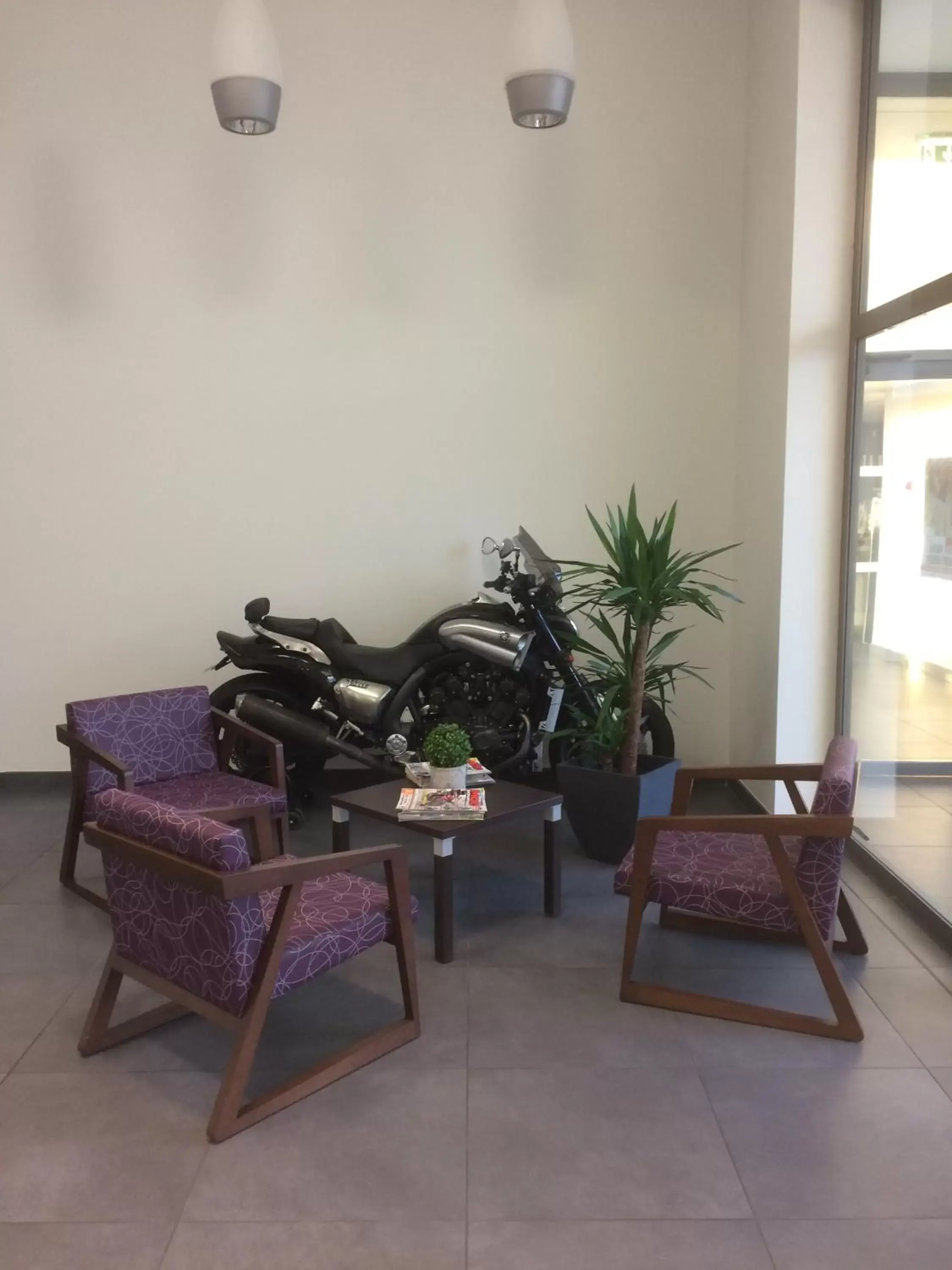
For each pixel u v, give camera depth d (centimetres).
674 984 263
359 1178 189
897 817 352
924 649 340
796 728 367
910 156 310
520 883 336
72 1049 235
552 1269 167
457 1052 232
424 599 436
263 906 230
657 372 424
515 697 377
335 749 376
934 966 270
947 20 288
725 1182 187
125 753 329
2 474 427
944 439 311
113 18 404
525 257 419
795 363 353
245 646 385
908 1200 182
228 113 316
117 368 422
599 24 409
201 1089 219
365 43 407
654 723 395
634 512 339
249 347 422
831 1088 216
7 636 436
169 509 430
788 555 360
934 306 290
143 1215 180
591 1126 204
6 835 385
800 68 341
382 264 419
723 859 261
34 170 410
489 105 411
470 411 427
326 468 429
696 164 414
